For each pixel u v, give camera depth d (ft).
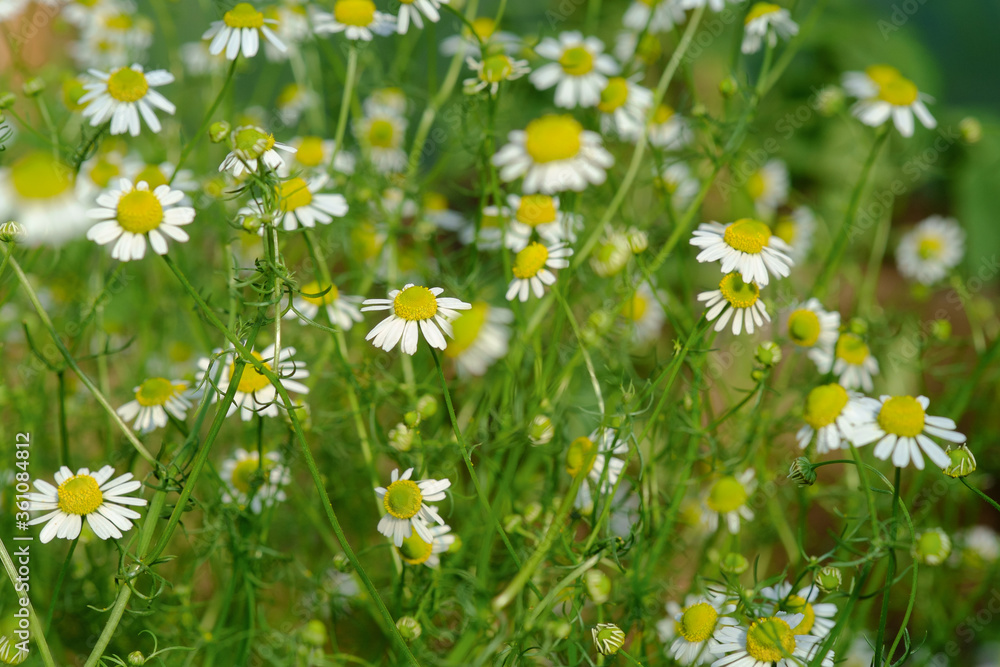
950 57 3.20
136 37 2.26
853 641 1.86
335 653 1.88
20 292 2.04
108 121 1.82
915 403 1.74
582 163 1.93
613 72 2.04
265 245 1.67
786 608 1.72
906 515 1.68
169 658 1.86
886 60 2.70
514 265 1.84
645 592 1.79
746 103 1.98
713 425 1.81
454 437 1.89
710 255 1.73
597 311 1.90
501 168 2.02
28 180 1.66
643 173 2.15
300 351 2.00
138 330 2.13
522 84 2.31
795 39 2.01
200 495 1.92
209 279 2.11
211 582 2.07
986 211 2.59
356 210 2.02
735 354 2.12
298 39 2.17
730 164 2.01
